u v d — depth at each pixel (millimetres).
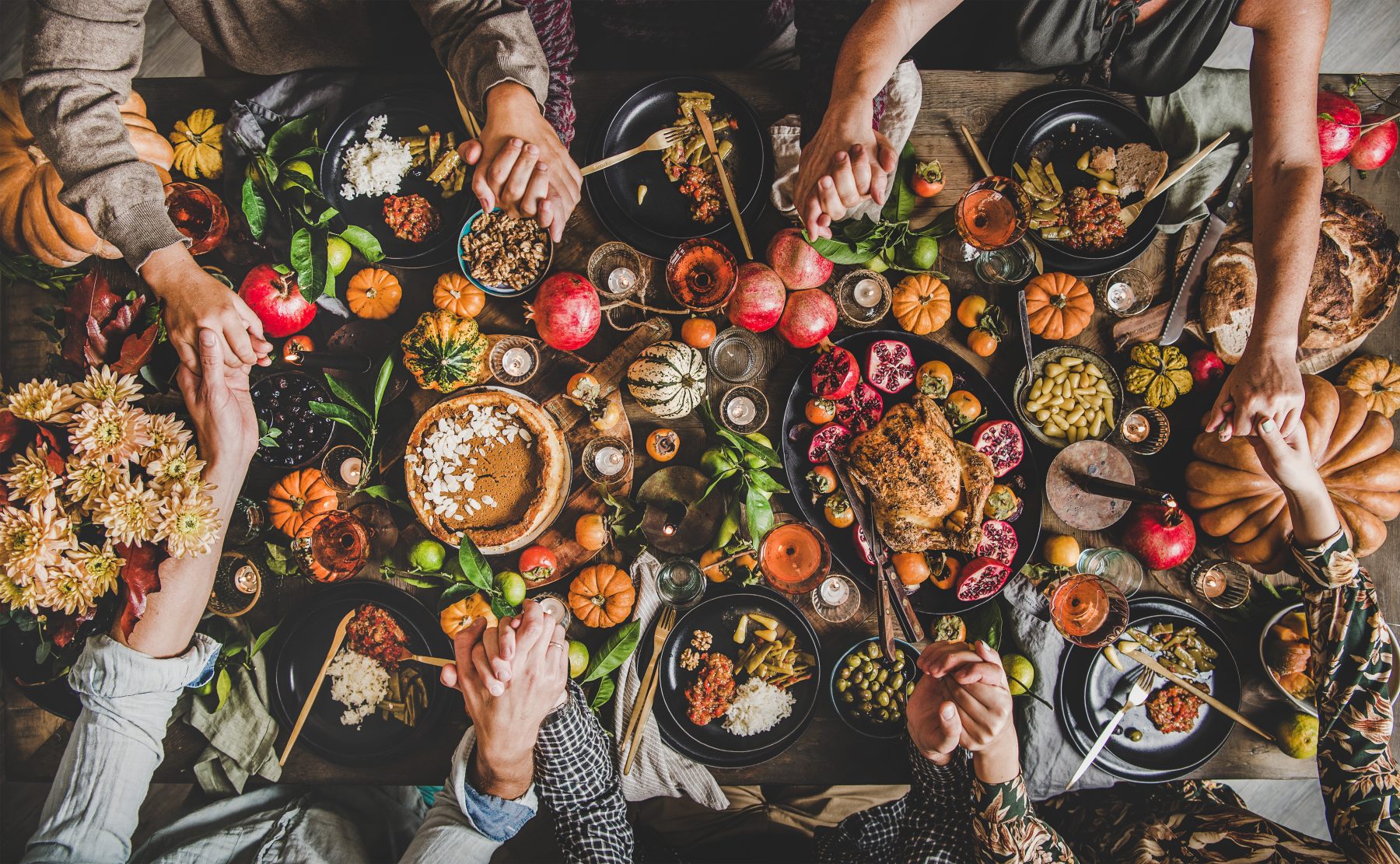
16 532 1417
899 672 1636
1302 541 1492
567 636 1629
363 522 1624
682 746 1636
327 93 1639
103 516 1439
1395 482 1629
